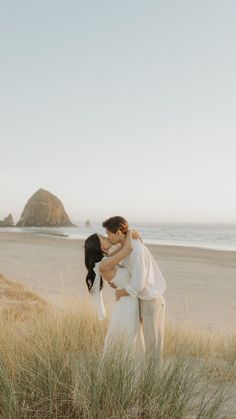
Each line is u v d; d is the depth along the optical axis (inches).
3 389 119.4
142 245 157.4
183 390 122.0
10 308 328.5
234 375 170.9
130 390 118.1
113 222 160.7
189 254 1291.8
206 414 119.4
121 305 155.5
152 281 156.9
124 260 158.1
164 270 872.9
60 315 230.2
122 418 112.2
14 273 756.0
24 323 235.5
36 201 7214.6
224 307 484.1
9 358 141.7
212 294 582.9
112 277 156.1
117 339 143.4
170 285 663.1
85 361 132.0
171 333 234.1
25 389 121.7
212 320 414.0
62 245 1662.2
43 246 1588.3
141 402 118.3
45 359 134.0
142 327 158.2
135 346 155.0
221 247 1824.6
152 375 125.0
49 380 120.1
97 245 163.8
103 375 120.1
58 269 828.0
